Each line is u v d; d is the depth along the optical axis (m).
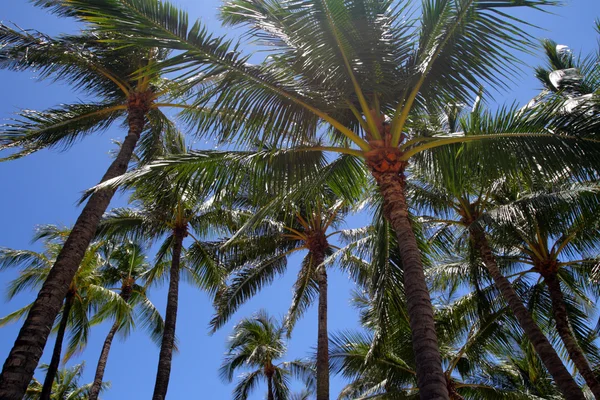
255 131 7.59
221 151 8.12
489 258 11.72
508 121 7.41
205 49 6.83
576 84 9.94
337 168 9.03
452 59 7.14
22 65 10.83
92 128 11.68
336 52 7.07
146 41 6.72
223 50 6.91
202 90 7.43
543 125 7.22
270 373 24.84
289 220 16.20
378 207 10.22
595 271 11.52
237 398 25.66
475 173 8.31
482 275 13.34
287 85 7.38
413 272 6.05
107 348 20.75
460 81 7.25
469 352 13.73
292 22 6.92
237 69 7.06
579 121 6.97
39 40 10.49
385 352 13.66
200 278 16.97
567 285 13.47
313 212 15.73
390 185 6.94
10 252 18.70
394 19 7.28
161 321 22.22
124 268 22.92
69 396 27.34
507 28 6.51
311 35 6.89
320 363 13.20
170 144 13.21
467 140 7.37
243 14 7.35
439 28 7.06
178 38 6.71
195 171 8.17
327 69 7.19
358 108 8.03
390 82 7.39
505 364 16.50
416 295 5.83
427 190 12.78
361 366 14.63
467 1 6.52
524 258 12.71
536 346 10.34
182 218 16.30
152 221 16.08
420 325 5.54
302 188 8.43
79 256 7.89
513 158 7.41
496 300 13.24
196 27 6.73
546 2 6.24
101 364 20.16
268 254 16.19
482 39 6.77
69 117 11.12
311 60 7.08
